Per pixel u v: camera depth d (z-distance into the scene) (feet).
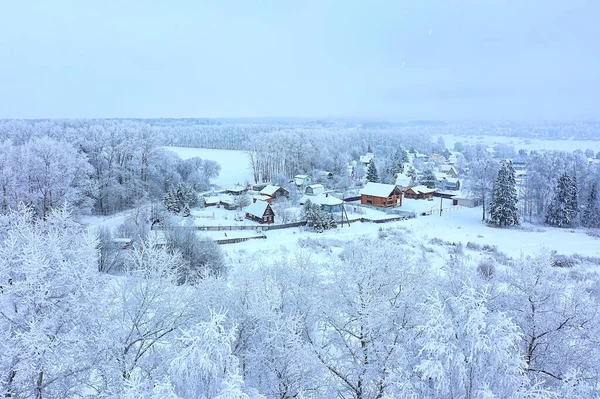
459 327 28.89
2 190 134.51
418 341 30.78
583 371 34.12
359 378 34.83
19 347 27.68
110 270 81.46
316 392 34.06
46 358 28.22
